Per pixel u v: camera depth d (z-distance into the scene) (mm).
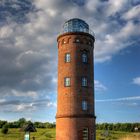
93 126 38406
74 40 39812
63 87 38844
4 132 96125
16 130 109000
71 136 36562
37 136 86500
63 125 37344
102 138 82625
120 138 85500
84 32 40312
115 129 135875
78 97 37938
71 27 41000
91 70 40375
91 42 41312
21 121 134625
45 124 144125
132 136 92062
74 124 36875
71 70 38844
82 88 38469
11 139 76250
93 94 40000
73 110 37375
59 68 40531
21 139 76188
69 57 39469
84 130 37125
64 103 38125
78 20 41656
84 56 39844
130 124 134500
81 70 39031
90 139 37312
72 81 38438
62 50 40469
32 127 34719
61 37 40969
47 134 94312
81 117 37219
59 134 37625
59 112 38594
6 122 135875
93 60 41594
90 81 39656
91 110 38688
